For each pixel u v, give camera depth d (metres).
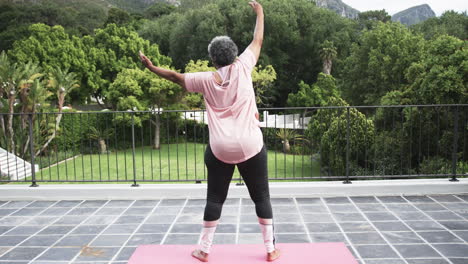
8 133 16.23
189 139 23.64
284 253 2.59
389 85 23.95
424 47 21.75
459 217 3.60
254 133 2.11
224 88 2.08
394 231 3.25
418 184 4.43
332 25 35.81
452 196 4.36
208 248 2.43
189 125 23.03
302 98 27.88
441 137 11.20
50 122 17.17
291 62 35.19
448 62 12.17
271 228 2.32
